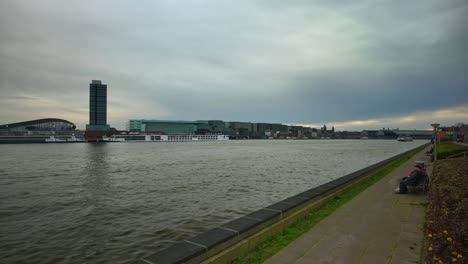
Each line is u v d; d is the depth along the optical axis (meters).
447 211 7.45
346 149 99.12
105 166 44.22
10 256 10.57
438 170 17.28
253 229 6.39
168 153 78.88
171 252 4.95
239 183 24.80
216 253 5.38
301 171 33.56
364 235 6.98
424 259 5.54
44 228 13.60
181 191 21.64
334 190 11.62
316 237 6.86
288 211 7.92
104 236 12.28
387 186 14.19
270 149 102.12
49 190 24.02
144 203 18.00
